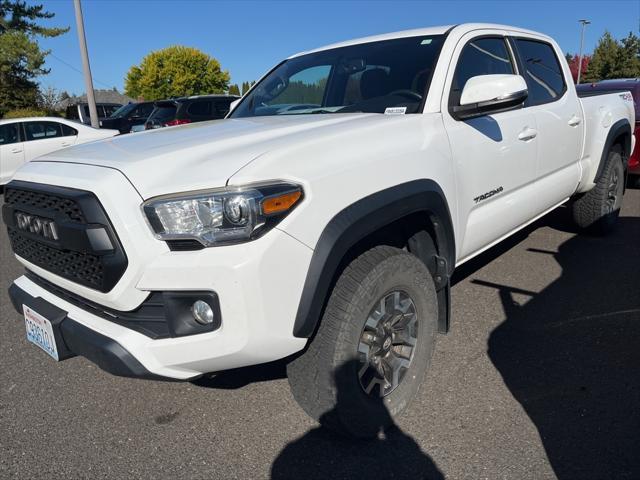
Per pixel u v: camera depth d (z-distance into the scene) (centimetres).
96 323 212
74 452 242
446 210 262
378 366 236
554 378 279
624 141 509
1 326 384
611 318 342
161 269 188
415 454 229
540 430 239
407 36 330
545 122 363
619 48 4203
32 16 2714
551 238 516
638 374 278
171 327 194
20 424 264
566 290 391
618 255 460
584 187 458
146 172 198
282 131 238
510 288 400
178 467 230
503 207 326
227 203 184
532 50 386
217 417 264
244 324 187
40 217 220
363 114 277
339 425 226
